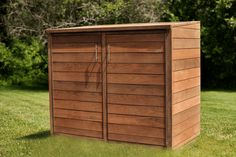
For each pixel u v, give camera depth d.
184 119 6.70
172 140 6.37
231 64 12.73
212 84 13.64
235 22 11.91
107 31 6.62
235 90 12.59
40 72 15.30
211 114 8.99
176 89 6.42
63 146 6.79
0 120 8.67
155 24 6.46
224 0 12.05
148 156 6.25
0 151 6.74
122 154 6.36
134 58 6.48
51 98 7.16
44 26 14.56
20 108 9.90
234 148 6.73
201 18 12.60
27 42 15.03
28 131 7.81
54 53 7.08
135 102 6.52
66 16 14.43
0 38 15.38
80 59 6.88
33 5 14.57
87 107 6.88
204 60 13.27
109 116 6.71
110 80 6.67
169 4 13.11
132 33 6.47
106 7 13.92
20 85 14.73
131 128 6.57
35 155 6.58
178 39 6.42
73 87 6.96
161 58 6.32
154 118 6.43
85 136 6.92
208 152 6.54
